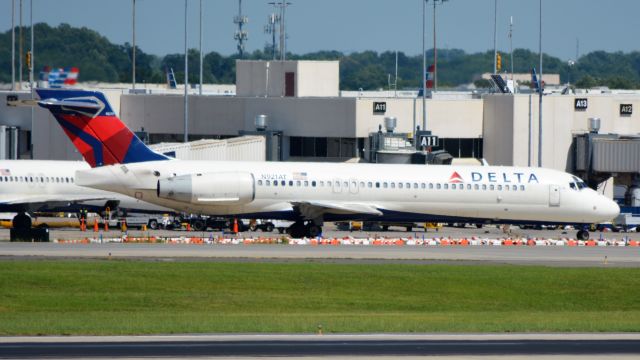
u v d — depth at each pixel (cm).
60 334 15138
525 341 15088
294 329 15738
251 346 14412
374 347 14462
